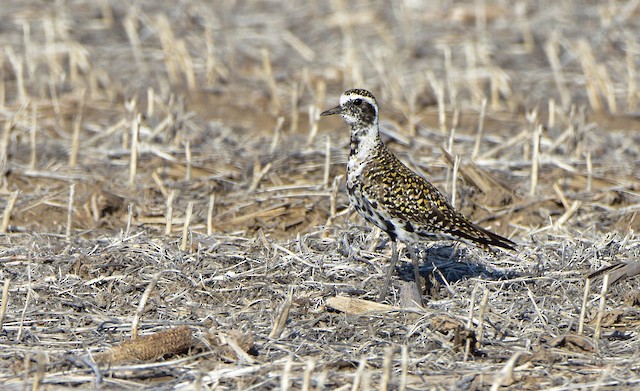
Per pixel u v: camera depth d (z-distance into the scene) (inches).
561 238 545.3
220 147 720.3
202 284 471.5
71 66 881.5
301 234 558.3
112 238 530.0
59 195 608.7
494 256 516.1
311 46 1011.3
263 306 450.9
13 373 378.6
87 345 406.6
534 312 447.8
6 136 666.8
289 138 743.1
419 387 369.4
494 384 354.3
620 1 1130.0
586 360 397.4
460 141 740.0
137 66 928.9
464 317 433.1
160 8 1088.2
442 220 460.1
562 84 892.0
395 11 1096.8
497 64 957.2
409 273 497.0
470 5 1109.1
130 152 688.4
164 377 380.5
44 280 470.9
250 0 1146.7
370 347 410.6
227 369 376.2
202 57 962.7
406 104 843.4
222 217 588.1
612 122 815.7
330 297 456.1
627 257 509.7
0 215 575.2
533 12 1103.6
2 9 1059.3
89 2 1093.8
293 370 381.4
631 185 657.6
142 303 410.0
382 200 465.7
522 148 720.3
